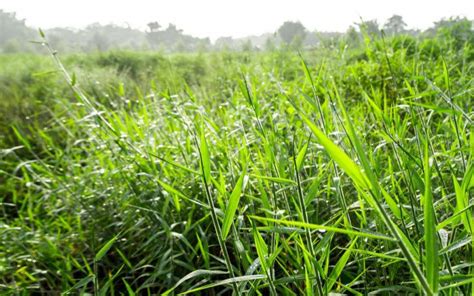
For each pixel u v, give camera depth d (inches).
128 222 87.0
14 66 291.7
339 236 73.5
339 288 55.2
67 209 98.3
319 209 79.3
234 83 184.5
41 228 91.4
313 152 84.5
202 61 300.0
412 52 178.5
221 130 103.3
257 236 46.1
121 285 79.9
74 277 83.7
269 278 45.2
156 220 84.2
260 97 124.6
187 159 90.0
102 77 219.1
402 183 75.1
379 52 148.0
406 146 68.3
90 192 97.8
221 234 42.7
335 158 26.9
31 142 161.0
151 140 103.9
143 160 91.0
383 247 58.9
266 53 236.8
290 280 47.6
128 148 96.0
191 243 79.9
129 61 334.0
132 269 72.2
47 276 82.0
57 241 84.4
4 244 86.0
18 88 234.2
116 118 102.8
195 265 75.2
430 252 27.2
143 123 115.7
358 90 132.7
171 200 79.1
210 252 80.3
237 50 268.1
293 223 32.4
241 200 76.0
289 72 191.9
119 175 96.7
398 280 59.7
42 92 216.1
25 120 181.6
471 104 97.3
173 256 69.2
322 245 45.6
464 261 51.5
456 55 153.6
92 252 84.2
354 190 77.9
